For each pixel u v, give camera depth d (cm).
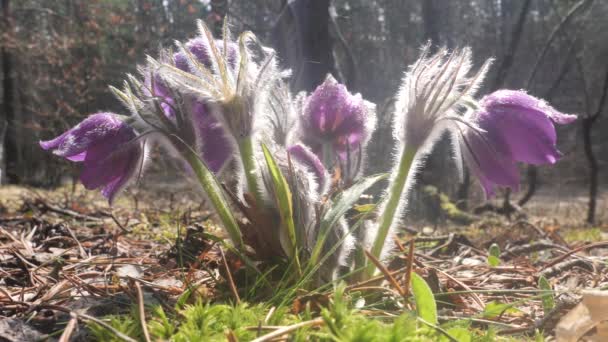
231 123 15
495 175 15
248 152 15
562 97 154
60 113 111
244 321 12
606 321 11
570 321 11
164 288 15
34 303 14
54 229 27
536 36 146
